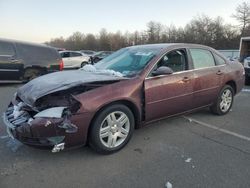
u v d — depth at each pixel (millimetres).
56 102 3424
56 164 3500
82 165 3484
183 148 4055
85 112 3393
